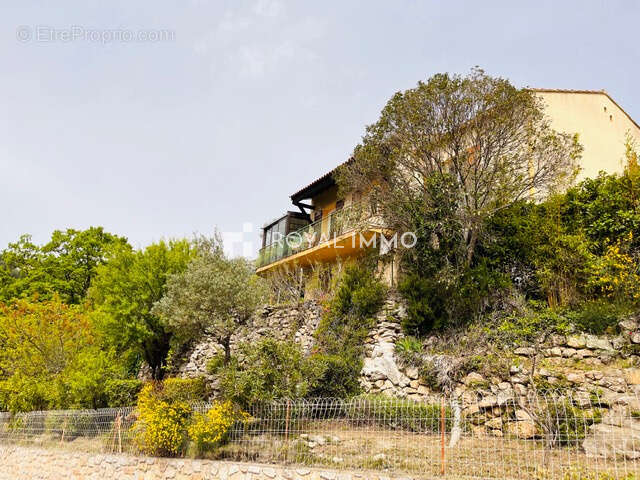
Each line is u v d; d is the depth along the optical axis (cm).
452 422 908
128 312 1861
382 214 1570
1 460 1539
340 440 902
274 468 845
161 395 1253
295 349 1170
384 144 1500
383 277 1662
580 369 1053
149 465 1051
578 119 1739
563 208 1361
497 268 1430
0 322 1880
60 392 1548
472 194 1418
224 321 1530
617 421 855
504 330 1216
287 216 2428
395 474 739
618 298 1146
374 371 1338
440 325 1376
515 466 749
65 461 1272
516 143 1402
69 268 3100
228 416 1005
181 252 1984
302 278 2125
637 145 1867
